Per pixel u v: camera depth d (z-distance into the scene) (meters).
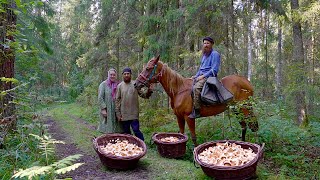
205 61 5.52
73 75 24.34
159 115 9.36
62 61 25.05
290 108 10.54
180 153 5.20
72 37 24.23
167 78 5.53
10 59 4.75
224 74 8.65
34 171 2.08
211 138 6.40
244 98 5.89
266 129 6.21
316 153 5.70
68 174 4.18
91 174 4.23
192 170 4.38
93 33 16.38
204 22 8.96
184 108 5.48
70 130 8.50
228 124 6.74
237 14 9.48
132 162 4.37
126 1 13.39
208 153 4.12
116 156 4.27
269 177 4.17
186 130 7.01
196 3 8.63
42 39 9.10
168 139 5.37
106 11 14.09
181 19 9.83
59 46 24.45
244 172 3.72
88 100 17.03
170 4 10.68
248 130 6.47
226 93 5.36
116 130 5.87
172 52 10.17
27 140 4.23
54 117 12.59
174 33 10.26
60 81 25.88
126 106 5.70
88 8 17.45
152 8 11.05
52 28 10.16
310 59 11.49
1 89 4.68
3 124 3.90
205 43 5.45
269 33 13.77
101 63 15.94
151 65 5.46
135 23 13.23
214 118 7.07
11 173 3.56
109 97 5.85
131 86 5.77
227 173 3.70
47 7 9.85
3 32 3.56
